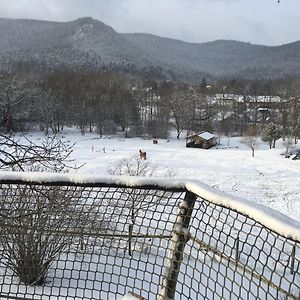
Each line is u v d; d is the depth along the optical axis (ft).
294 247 6.99
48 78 303.89
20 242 13.21
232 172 130.41
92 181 8.43
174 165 137.39
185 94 270.87
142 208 11.31
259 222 6.40
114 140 208.85
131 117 236.84
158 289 9.61
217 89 351.46
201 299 10.49
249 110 273.95
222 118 247.70
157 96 301.43
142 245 10.42
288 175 128.77
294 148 184.65
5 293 11.35
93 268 13.62
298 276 6.71
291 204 96.43
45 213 11.59
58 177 8.66
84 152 159.74
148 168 122.21
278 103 277.64
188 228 8.64
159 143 202.90
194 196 8.44
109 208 11.27
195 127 246.27
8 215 11.44
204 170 131.64
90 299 10.77
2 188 11.20
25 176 8.71
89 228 10.71
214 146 196.34
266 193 105.91
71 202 11.51
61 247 14.58
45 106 137.90
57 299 11.43
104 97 251.19
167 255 9.44
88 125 240.53
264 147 191.01
